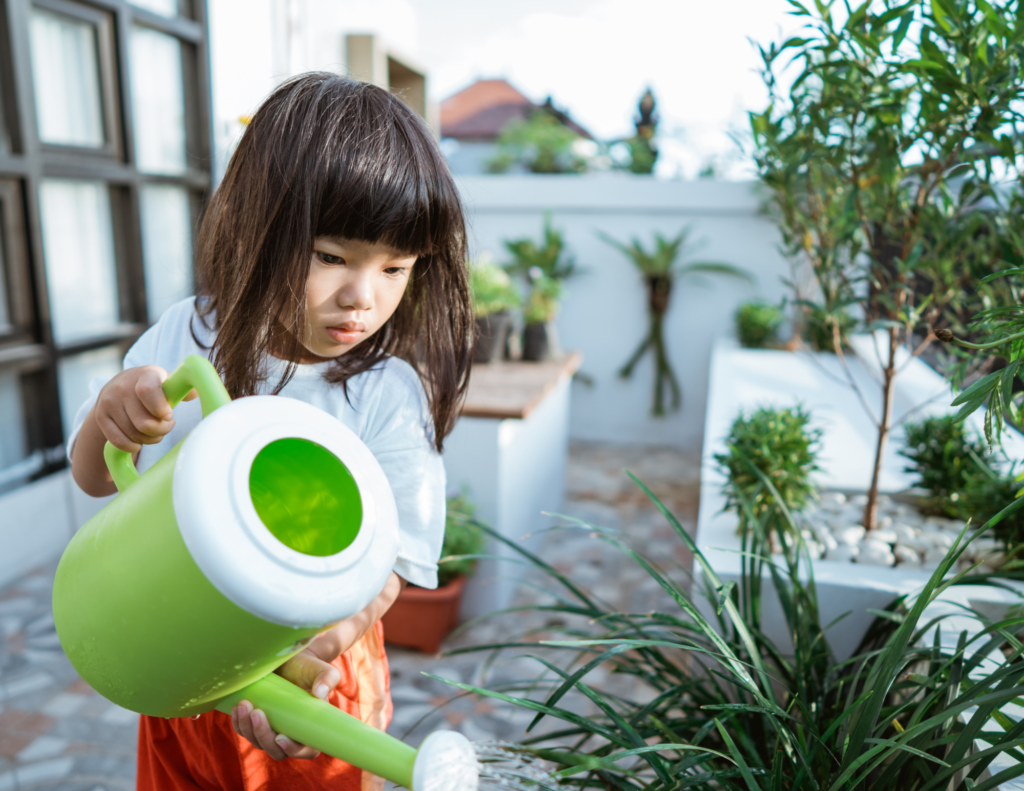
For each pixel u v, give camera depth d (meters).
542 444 3.21
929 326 1.44
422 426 0.75
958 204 1.29
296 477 0.46
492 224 5.46
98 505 3.02
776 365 3.93
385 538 0.42
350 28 4.05
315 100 0.59
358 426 0.72
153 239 3.34
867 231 1.37
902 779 0.82
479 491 2.52
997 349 0.86
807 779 0.75
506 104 15.21
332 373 0.71
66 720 1.92
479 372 3.28
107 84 2.99
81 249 3.01
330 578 0.38
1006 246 1.23
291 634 0.38
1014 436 1.89
